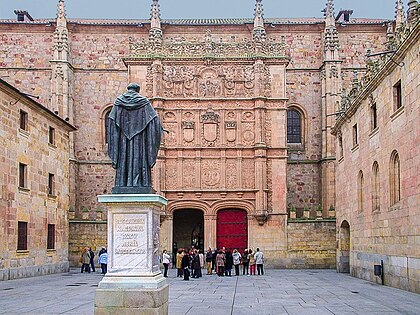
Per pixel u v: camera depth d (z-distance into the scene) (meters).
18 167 41.81
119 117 17.84
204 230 58.19
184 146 58.81
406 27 31.62
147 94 59.50
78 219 60.25
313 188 68.12
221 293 31.72
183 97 59.53
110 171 68.50
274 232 57.84
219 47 60.09
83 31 70.75
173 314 22.12
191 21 72.31
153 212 17.22
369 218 40.25
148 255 16.91
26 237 43.09
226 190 58.09
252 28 70.31
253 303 26.55
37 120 45.66
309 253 57.56
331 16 68.31
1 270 38.69
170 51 59.97
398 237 33.16
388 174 35.28
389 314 22.64
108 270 16.89
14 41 70.00
